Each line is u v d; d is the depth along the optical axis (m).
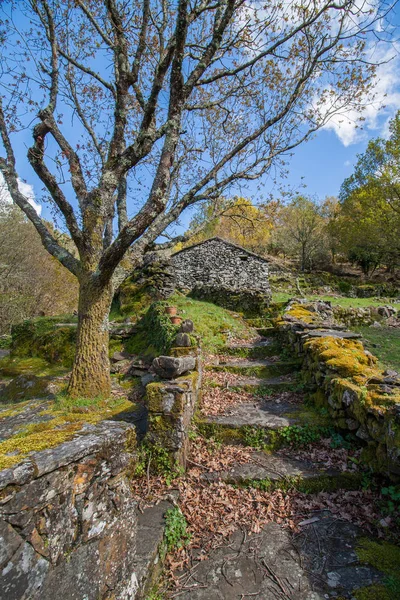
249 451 3.55
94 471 1.55
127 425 1.86
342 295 20.66
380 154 22.08
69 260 4.89
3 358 8.86
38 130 4.55
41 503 1.26
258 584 2.12
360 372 3.65
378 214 18.62
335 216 29.36
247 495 2.95
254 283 18.75
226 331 7.71
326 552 2.32
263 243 31.97
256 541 2.47
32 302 16.73
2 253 16.00
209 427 3.81
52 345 7.95
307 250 29.70
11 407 4.48
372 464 2.91
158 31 5.94
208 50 4.94
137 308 10.24
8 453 1.37
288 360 5.93
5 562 1.11
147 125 4.63
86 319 4.62
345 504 2.77
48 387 5.41
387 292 20.88
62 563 1.33
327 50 5.58
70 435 1.62
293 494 2.93
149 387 3.31
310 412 4.04
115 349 7.70
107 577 1.58
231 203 7.25
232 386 5.00
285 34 5.86
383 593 1.98
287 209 29.48
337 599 1.97
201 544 2.49
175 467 3.13
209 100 7.63
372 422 2.91
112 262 4.23
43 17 5.41
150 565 2.10
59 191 4.61
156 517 2.59
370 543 2.37
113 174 4.72
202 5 5.08
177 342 5.06
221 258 18.97
